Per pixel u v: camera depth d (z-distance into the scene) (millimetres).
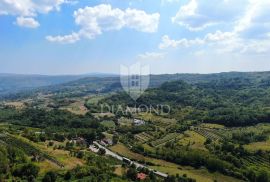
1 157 183000
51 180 177500
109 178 193875
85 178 185625
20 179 173875
